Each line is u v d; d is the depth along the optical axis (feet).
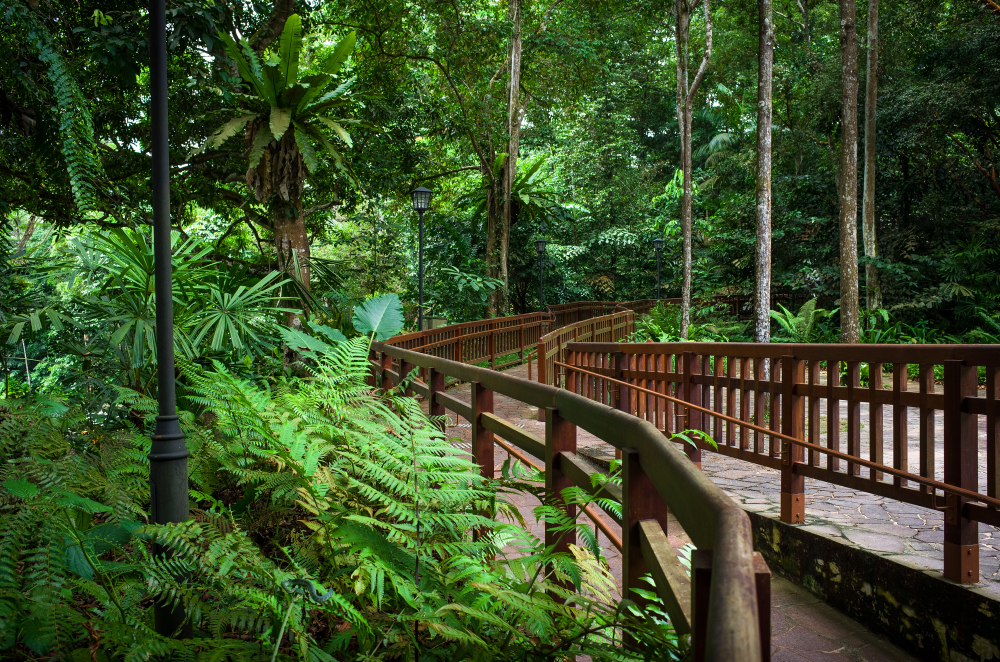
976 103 52.60
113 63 29.01
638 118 122.42
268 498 11.63
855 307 44.04
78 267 19.81
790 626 11.02
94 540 8.02
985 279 54.13
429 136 64.18
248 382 12.10
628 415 6.07
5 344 18.07
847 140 43.73
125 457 11.27
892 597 10.48
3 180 36.76
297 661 6.63
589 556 7.16
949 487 9.43
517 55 68.13
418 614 6.38
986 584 9.50
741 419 15.66
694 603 3.36
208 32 30.96
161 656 6.36
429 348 40.83
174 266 17.31
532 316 60.95
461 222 79.10
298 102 33.58
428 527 7.52
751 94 76.43
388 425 11.46
